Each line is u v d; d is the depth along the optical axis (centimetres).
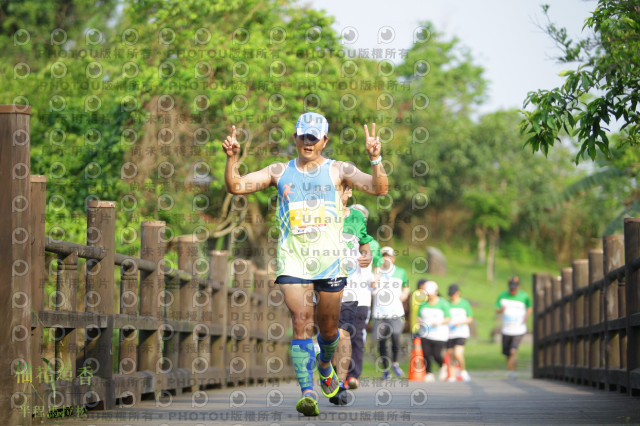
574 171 8500
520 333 3269
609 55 995
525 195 8438
